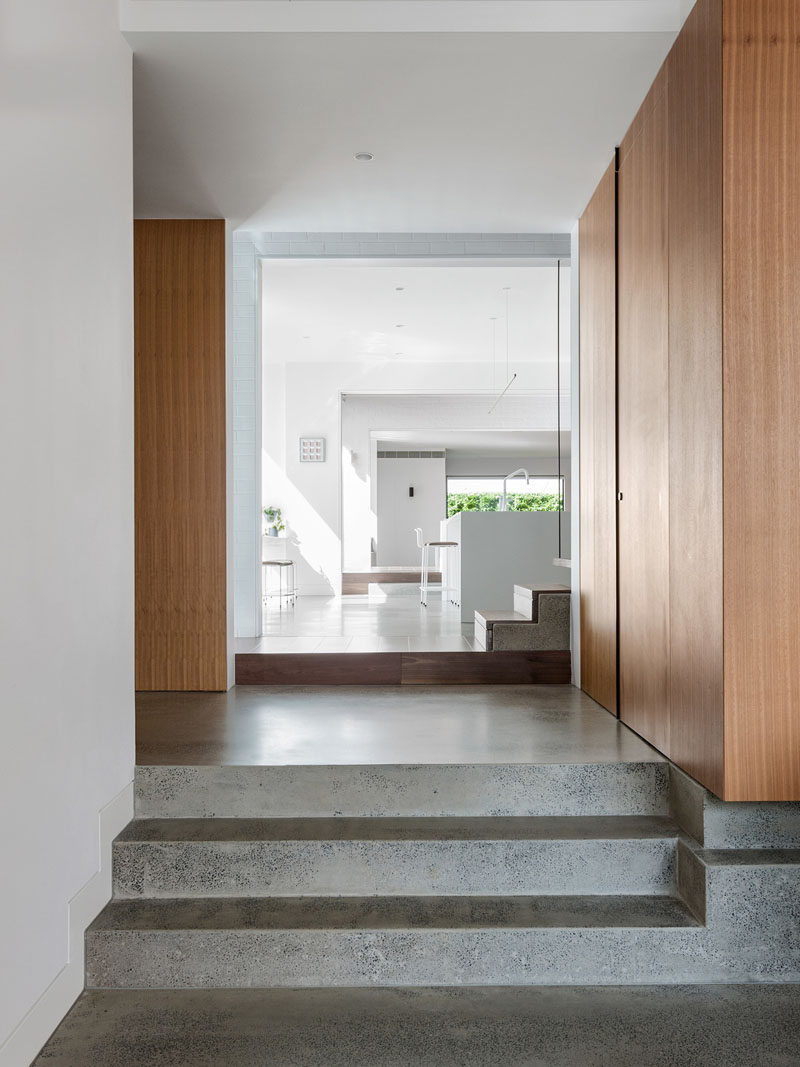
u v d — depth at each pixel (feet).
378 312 28.81
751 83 8.64
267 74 10.96
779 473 8.68
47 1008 7.42
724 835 9.05
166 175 13.97
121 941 8.50
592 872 9.43
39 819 7.21
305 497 35.63
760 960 8.57
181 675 15.75
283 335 32.04
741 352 8.66
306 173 13.94
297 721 13.01
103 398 9.01
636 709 12.02
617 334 13.10
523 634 16.83
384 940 8.57
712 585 9.00
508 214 15.90
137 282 15.67
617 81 11.25
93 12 8.89
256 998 8.32
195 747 11.28
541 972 8.59
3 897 6.44
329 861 9.38
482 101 11.73
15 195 6.79
